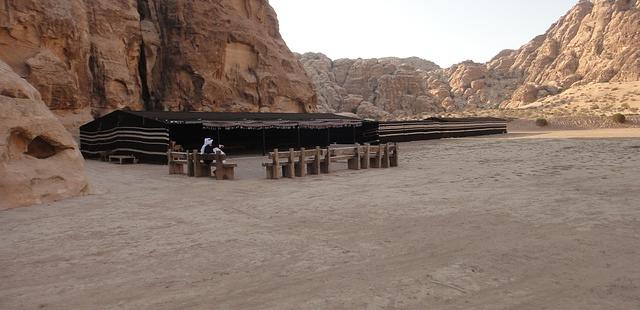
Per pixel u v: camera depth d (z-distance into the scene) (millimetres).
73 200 11117
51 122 11859
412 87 101438
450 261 5758
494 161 18453
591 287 4742
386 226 7734
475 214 8359
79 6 32219
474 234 6973
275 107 48594
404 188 11906
